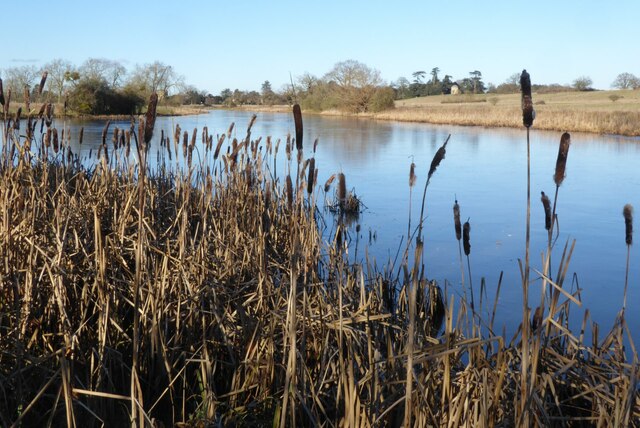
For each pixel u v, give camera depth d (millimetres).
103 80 44906
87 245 5914
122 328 5488
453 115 56344
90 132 28031
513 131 44656
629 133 38625
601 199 17172
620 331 4465
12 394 4457
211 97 93000
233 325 5367
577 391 4355
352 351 4508
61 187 7031
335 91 76000
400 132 43438
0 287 4812
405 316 5473
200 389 4934
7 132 6793
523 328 3398
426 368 3928
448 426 3688
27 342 4824
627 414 3439
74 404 4449
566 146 3412
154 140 26953
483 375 3625
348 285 6363
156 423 4270
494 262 10617
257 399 4715
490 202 16766
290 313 4516
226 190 9062
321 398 4484
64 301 5109
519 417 3434
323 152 29422
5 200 5613
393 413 3992
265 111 75875
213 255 6645
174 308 5488
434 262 10531
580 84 106625
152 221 7098
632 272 10070
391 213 15078
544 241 12305
